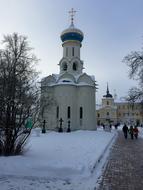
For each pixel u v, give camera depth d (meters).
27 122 13.08
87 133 35.41
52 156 12.56
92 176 9.30
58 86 41.62
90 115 42.38
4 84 12.11
